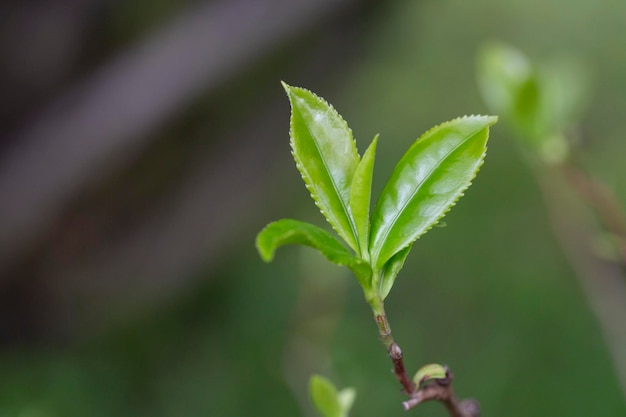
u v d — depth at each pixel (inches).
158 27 34.2
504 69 20.3
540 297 42.7
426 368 14.7
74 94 33.3
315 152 14.7
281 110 38.3
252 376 38.9
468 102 53.8
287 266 43.3
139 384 38.8
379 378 37.6
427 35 55.7
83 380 37.5
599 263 24.8
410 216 14.6
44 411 33.6
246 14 34.1
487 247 46.2
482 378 39.3
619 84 53.2
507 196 49.1
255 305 41.7
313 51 37.3
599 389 38.0
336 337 36.1
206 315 41.8
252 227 42.4
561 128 20.7
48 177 32.6
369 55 42.1
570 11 60.2
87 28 33.1
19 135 33.0
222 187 38.5
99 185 33.9
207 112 35.9
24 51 32.3
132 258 37.6
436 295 44.0
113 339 39.8
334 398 16.4
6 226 32.6
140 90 33.0
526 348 40.5
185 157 36.7
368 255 14.5
